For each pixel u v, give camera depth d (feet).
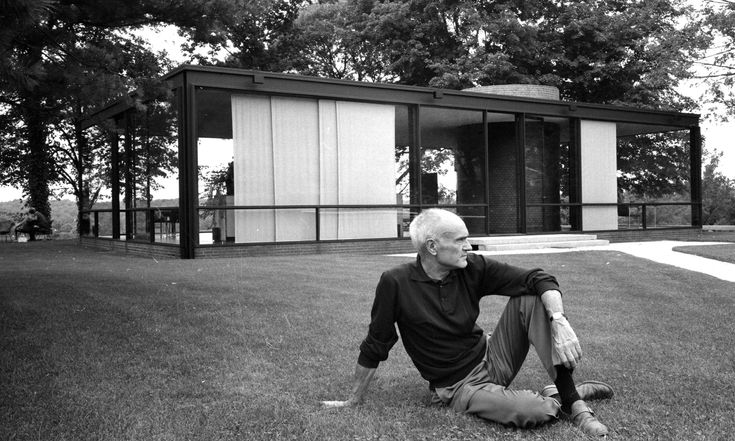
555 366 9.00
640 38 75.61
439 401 10.00
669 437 8.64
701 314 18.90
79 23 20.89
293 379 12.26
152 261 35.24
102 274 27.66
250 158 40.29
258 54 77.46
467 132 54.34
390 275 9.68
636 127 61.11
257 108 40.52
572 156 54.60
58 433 9.23
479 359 9.84
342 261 33.76
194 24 21.89
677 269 29.45
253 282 24.86
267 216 41.04
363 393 10.32
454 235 9.23
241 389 11.49
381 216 44.88
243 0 22.75
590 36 77.41
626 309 19.76
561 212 56.18
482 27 71.92
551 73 78.38
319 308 19.54
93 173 53.72
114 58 20.59
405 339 9.95
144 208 42.57
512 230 53.83
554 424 9.07
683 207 79.36
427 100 45.96
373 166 44.37
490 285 9.65
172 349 14.53
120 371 12.73
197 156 38.01
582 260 33.96
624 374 12.19
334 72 89.45
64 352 14.14
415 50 74.95
